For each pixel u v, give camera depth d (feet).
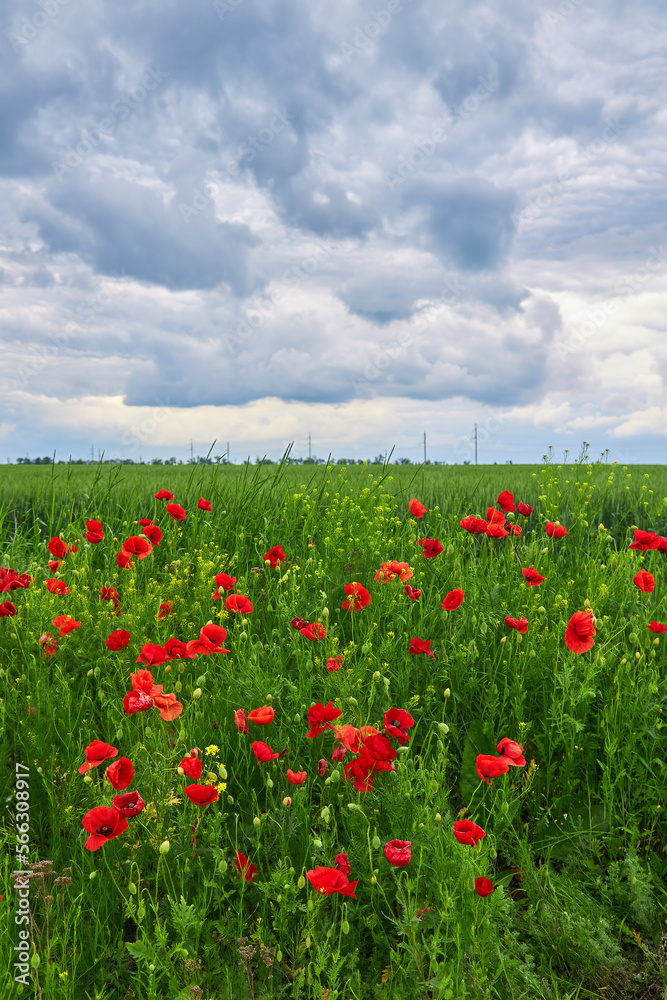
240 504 19.75
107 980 6.02
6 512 19.30
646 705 8.84
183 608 12.32
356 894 6.79
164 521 19.69
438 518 19.15
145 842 6.91
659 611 11.73
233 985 5.82
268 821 7.27
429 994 5.79
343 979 5.98
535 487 25.70
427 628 12.09
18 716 9.37
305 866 6.90
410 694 10.38
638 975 6.41
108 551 16.89
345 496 20.88
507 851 7.80
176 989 5.31
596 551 15.43
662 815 8.37
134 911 5.92
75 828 7.36
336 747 8.34
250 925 6.56
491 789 8.45
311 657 10.26
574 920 6.77
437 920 6.03
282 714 9.21
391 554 15.85
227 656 10.52
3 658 10.92
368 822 7.07
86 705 9.98
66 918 6.16
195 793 6.33
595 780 9.00
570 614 11.86
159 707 7.63
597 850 7.93
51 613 11.67
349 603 10.94
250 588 14.57
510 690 9.76
